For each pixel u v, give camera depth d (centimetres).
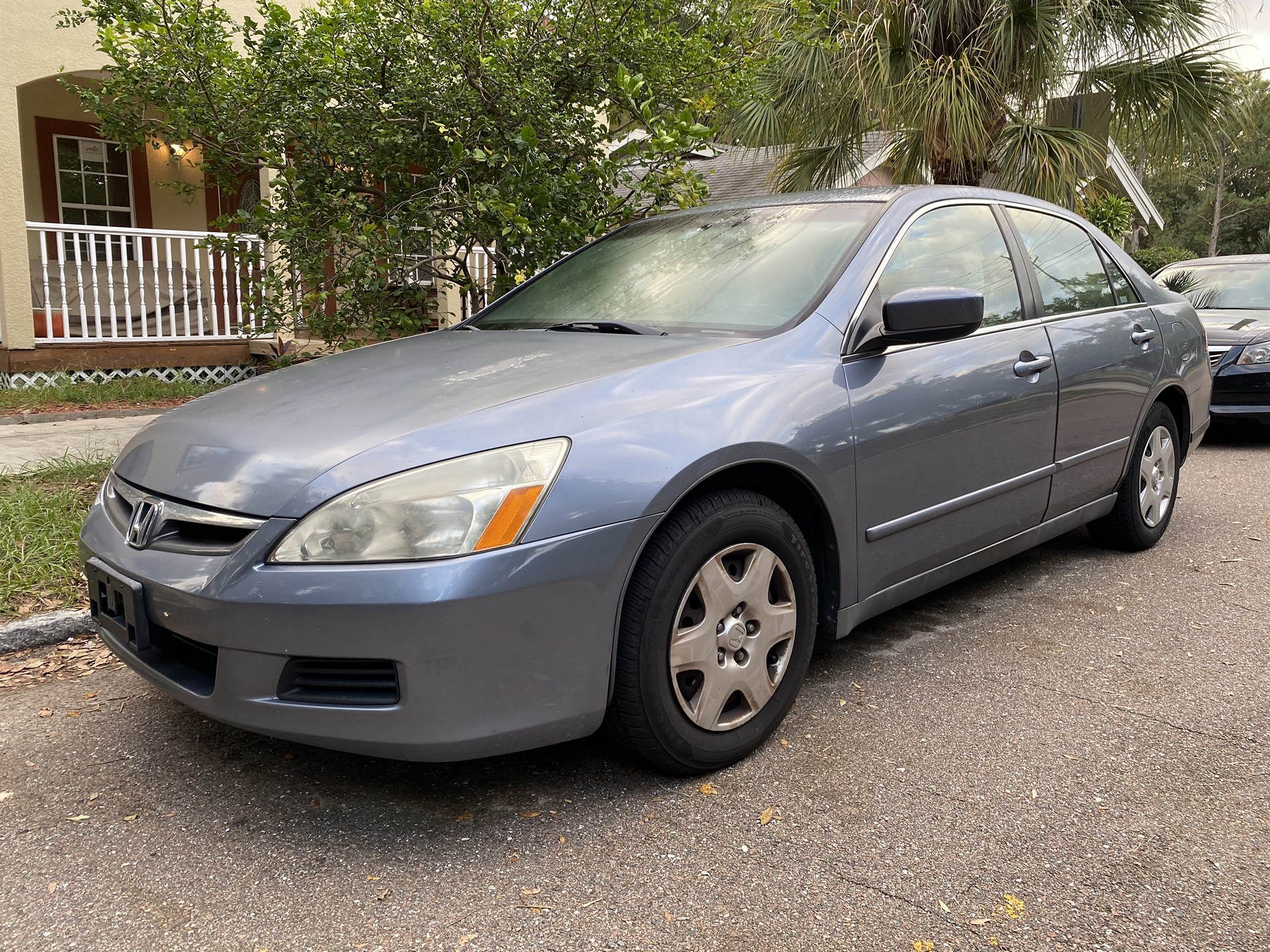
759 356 263
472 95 509
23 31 796
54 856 214
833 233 309
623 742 235
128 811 233
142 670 233
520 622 206
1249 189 5303
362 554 200
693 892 200
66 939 187
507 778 248
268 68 507
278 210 534
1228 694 295
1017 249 358
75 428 700
